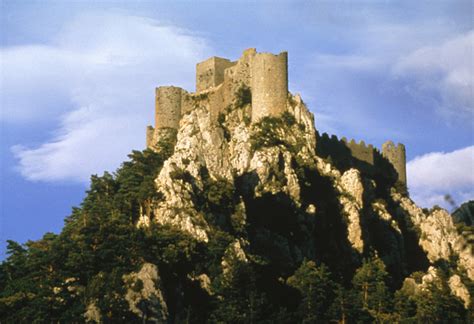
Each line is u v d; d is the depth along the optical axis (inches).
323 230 6368.1
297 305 5216.5
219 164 5984.3
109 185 5920.3
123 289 4606.3
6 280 5201.8
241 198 5871.1
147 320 4594.0
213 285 4849.9
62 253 5049.2
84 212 5506.9
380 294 5285.4
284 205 6166.3
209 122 6141.7
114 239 4970.5
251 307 4724.4
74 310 4505.4
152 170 5999.0
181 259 5036.9
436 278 5816.9
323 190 6609.3
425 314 5246.1
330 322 5068.9
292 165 6476.4
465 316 5497.1
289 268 5787.4
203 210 5511.8
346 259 6294.3
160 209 5359.3
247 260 5251.0
